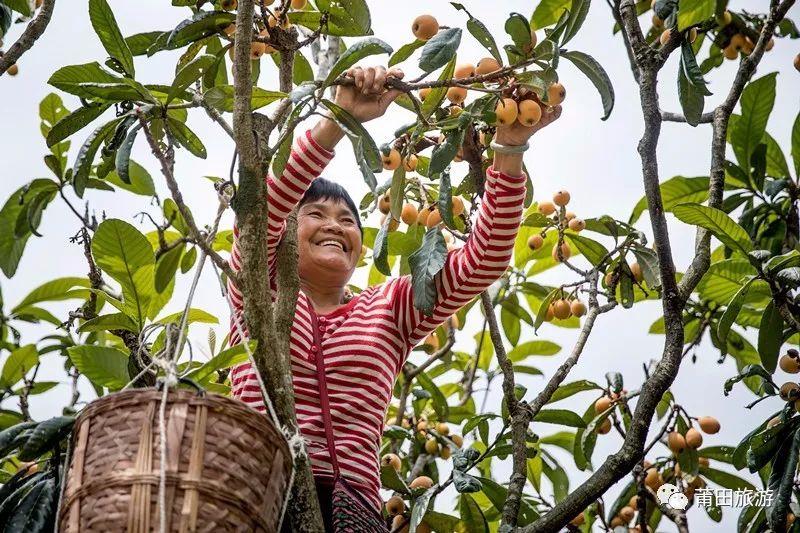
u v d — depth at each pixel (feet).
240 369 12.53
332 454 11.77
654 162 13.84
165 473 8.78
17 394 16.35
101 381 11.73
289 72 13.19
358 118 12.17
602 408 15.87
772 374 14.65
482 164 14.12
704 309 16.88
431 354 17.31
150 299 13.00
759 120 17.30
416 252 13.20
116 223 12.55
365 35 13.43
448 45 12.16
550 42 12.16
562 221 16.33
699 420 15.90
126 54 12.80
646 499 15.88
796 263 14.44
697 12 14.06
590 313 15.30
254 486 9.08
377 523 11.49
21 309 17.63
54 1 13.98
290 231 12.14
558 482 17.33
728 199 17.39
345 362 12.73
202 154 12.64
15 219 15.53
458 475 14.05
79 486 8.95
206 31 12.84
